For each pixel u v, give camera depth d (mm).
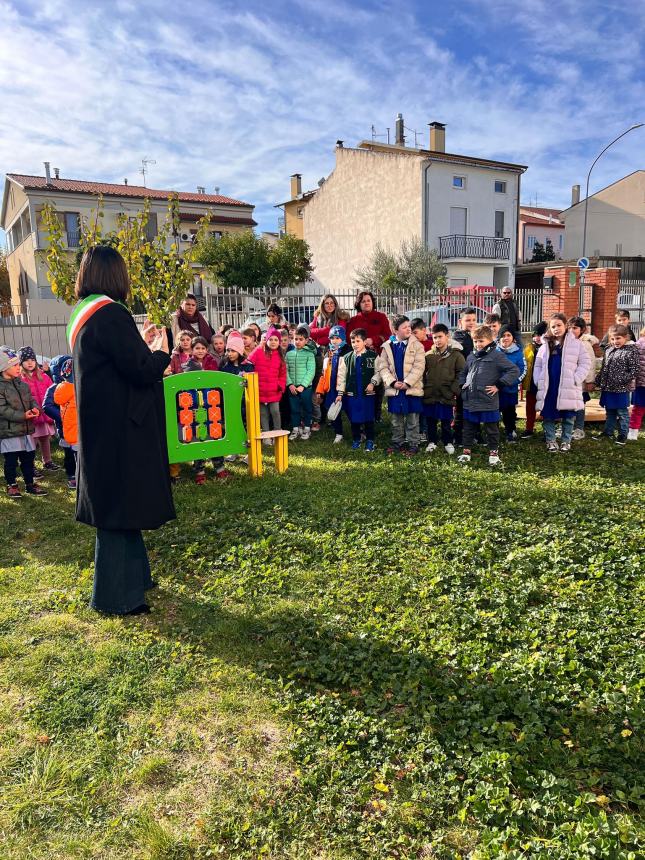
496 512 5652
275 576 4582
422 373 7895
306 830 2402
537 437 9000
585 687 3152
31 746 2885
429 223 32281
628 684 3141
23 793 2598
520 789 2557
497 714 2984
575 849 2238
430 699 3123
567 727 2912
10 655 3615
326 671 3383
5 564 5004
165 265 10203
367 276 30766
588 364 7797
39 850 2330
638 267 33562
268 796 2553
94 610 4125
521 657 3416
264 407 8742
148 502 3842
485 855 2240
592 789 2551
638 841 2264
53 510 6449
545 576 4359
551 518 5469
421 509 5875
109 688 3287
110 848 2340
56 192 32812
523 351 9086
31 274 33500
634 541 4828
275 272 32500
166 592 4414
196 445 6816
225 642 3734
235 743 2881
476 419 7473
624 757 2701
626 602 3941
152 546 5242
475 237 33344
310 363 9195
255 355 8516
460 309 16594
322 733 2930
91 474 3768
